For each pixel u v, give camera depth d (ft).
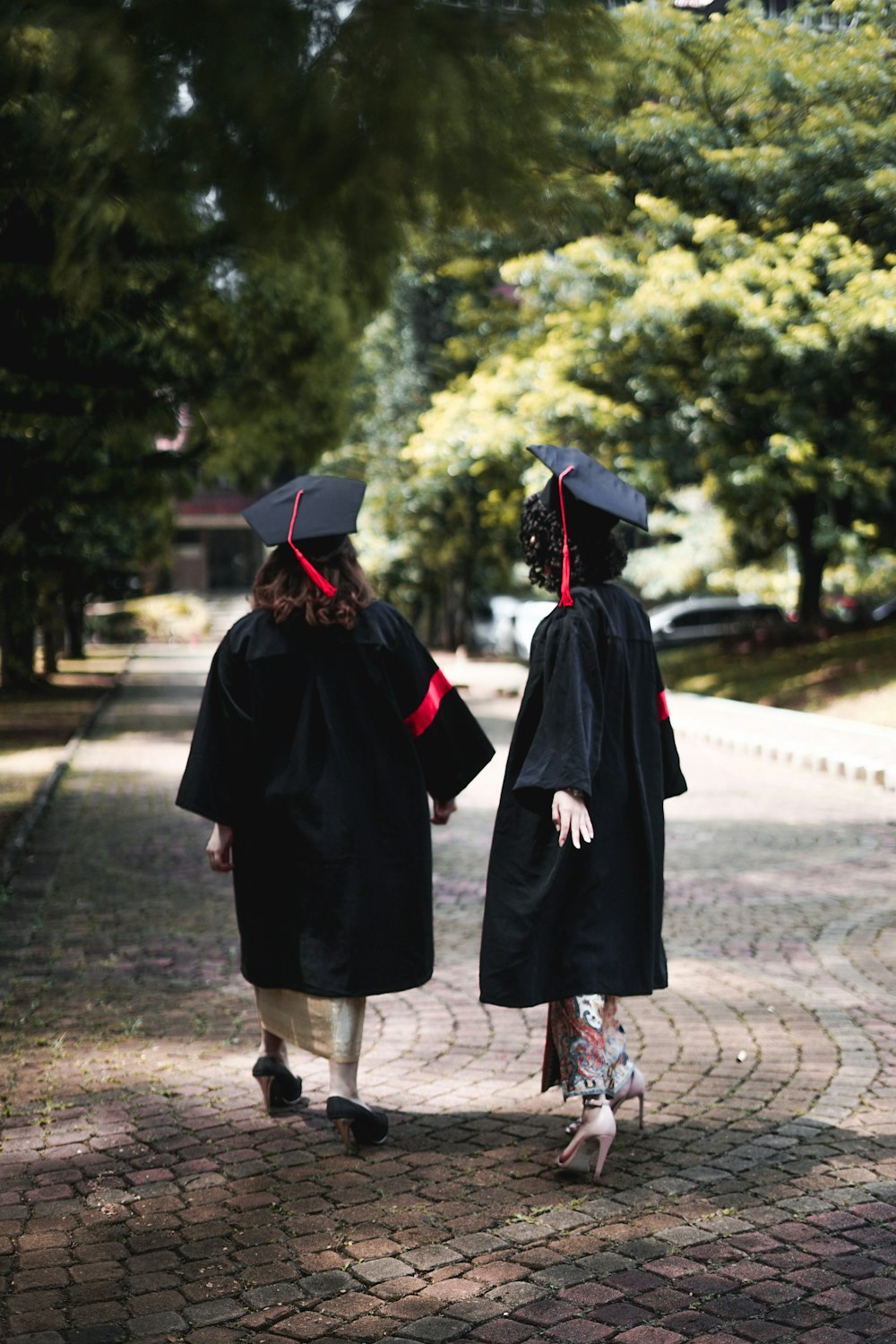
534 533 12.10
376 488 106.22
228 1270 10.05
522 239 13.73
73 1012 17.30
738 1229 10.61
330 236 13.29
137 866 27.96
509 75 12.11
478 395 64.13
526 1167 12.04
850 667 63.21
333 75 11.77
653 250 52.75
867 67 43.70
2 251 17.65
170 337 27.50
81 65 11.46
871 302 47.80
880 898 24.32
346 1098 12.26
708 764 45.14
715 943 20.92
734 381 55.57
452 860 28.76
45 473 28.63
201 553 189.16
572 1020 11.70
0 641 75.97
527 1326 9.12
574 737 11.10
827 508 72.33
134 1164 12.19
